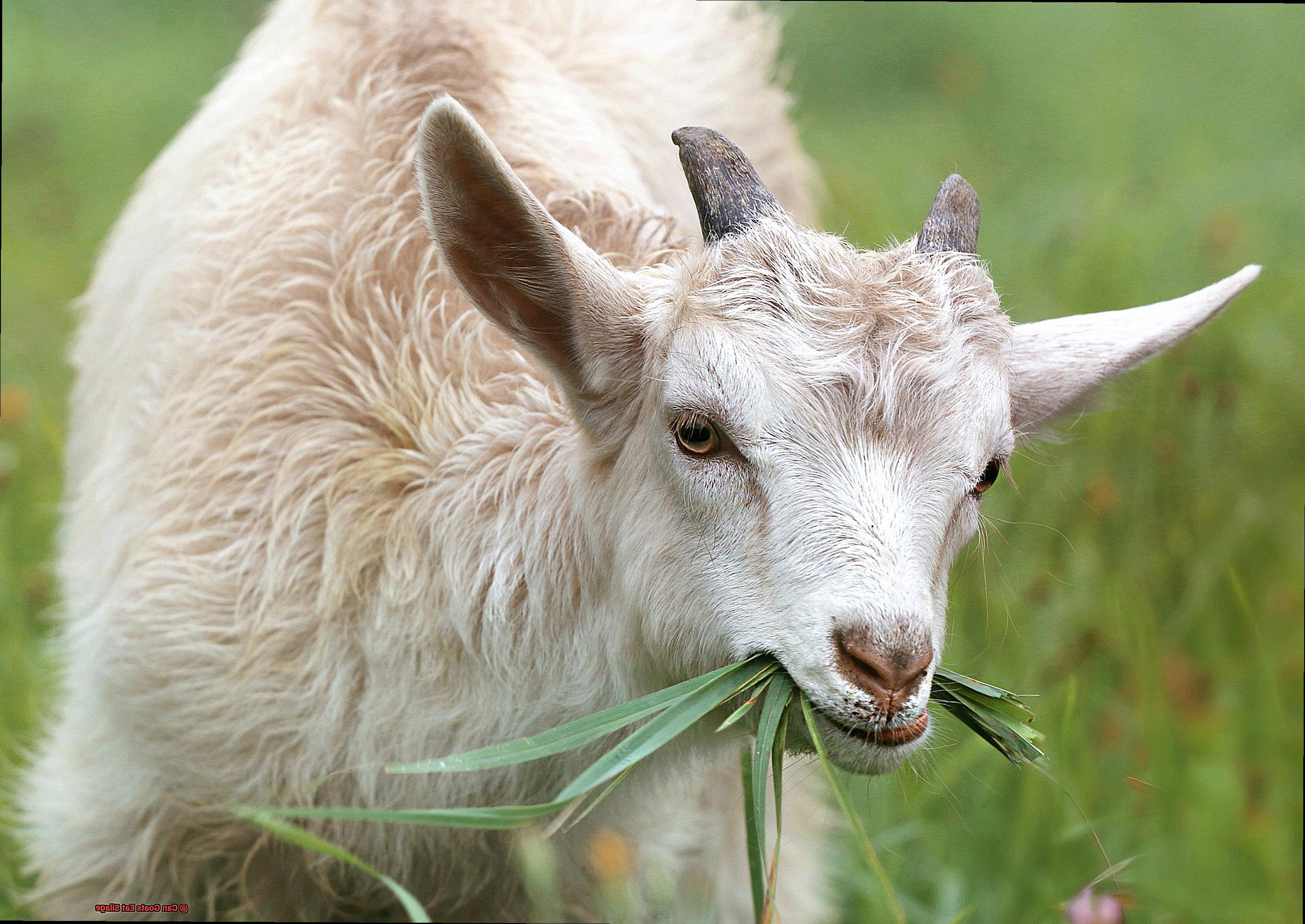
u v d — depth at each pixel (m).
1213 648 11.77
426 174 6.90
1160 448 12.92
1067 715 9.57
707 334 6.77
